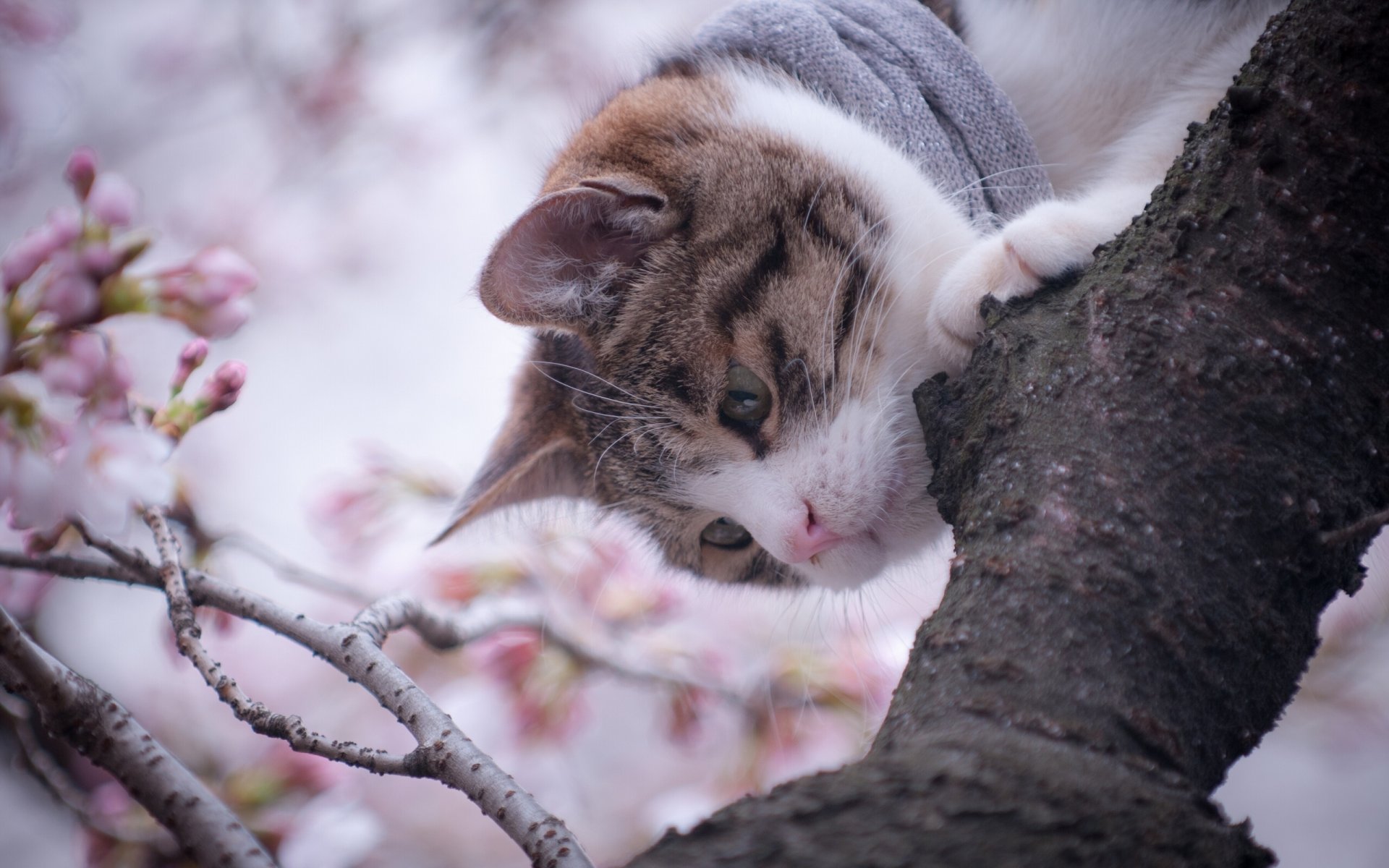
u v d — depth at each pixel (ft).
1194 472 2.74
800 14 3.32
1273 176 2.80
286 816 3.25
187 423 2.98
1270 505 2.74
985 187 3.21
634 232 3.17
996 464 2.79
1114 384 2.78
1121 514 2.73
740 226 3.15
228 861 2.74
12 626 2.73
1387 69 2.78
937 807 2.60
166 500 2.90
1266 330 2.77
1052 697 2.67
